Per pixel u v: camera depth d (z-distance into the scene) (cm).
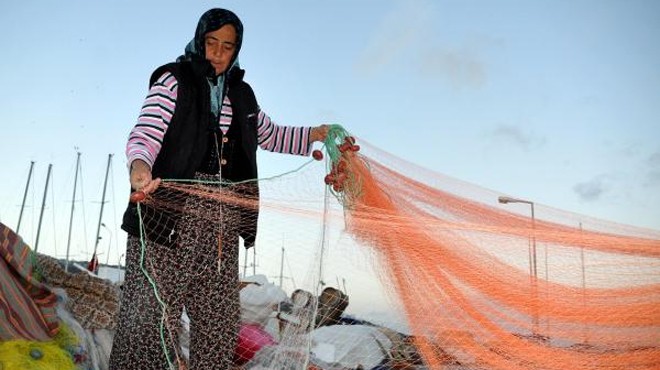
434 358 356
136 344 310
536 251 357
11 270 349
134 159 303
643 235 354
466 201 380
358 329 422
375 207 378
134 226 313
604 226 362
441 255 358
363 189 379
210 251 333
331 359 396
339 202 371
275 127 417
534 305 352
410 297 358
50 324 348
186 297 335
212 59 357
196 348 337
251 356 395
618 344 346
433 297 357
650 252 349
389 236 360
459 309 356
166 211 318
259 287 439
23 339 307
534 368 346
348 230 364
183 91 337
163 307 301
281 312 432
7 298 326
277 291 437
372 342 413
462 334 355
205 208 332
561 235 356
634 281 349
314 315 356
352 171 379
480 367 351
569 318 350
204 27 354
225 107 362
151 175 310
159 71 342
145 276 313
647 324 345
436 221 362
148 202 308
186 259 325
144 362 310
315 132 412
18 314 326
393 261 360
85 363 363
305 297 386
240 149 364
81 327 399
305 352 377
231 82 370
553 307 351
